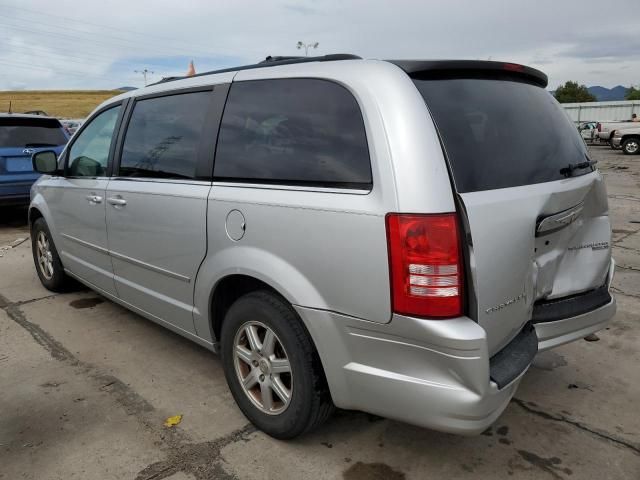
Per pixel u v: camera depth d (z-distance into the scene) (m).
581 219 2.85
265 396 2.71
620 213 9.09
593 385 3.32
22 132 8.34
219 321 3.04
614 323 4.26
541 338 2.62
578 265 2.88
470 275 2.08
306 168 2.43
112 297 4.02
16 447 2.72
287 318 2.49
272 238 2.48
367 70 2.33
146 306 3.56
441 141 2.16
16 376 3.46
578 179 2.73
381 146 2.16
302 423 2.56
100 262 3.97
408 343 2.12
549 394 3.21
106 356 3.74
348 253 2.20
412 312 2.07
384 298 2.12
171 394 3.23
